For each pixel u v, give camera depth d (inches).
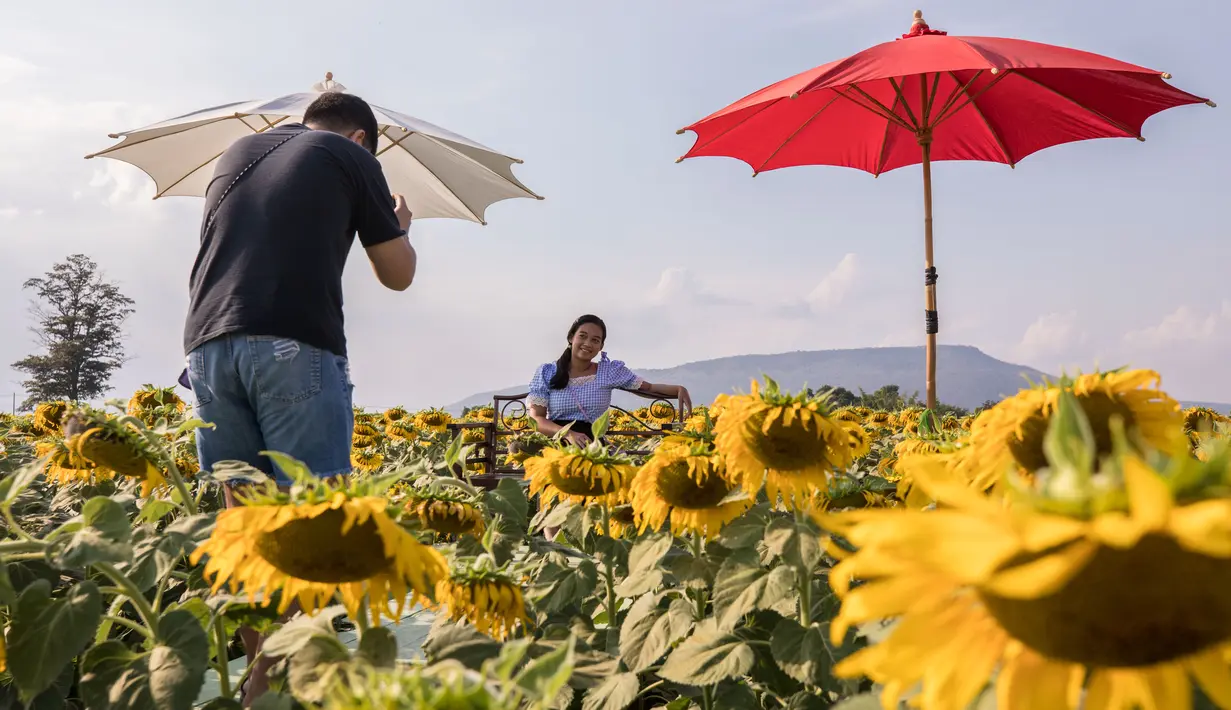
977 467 59.2
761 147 370.9
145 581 70.8
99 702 62.1
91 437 93.5
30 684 61.0
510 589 78.9
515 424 358.6
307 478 52.9
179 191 226.2
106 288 3513.8
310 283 110.7
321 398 109.7
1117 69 258.8
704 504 94.7
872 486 102.4
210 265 111.9
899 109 351.9
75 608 64.1
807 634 81.7
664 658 100.9
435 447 318.3
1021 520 23.8
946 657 26.3
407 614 139.2
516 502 123.8
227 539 53.0
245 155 117.7
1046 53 262.4
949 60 251.8
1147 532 23.2
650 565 97.7
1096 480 24.7
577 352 247.9
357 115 135.5
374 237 123.7
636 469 112.7
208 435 110.7
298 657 56.2
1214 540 21.0
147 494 100.5
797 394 83.1
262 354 106.6
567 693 77.5
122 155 212.5
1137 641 24.4
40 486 182.1
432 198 235.9
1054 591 24.1
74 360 3302.2
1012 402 57.2
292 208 112.7
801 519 84.6
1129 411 53.9
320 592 55.9
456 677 29.7
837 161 390.9
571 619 104.4
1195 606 23.7
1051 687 25.5
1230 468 23.6
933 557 23.3
